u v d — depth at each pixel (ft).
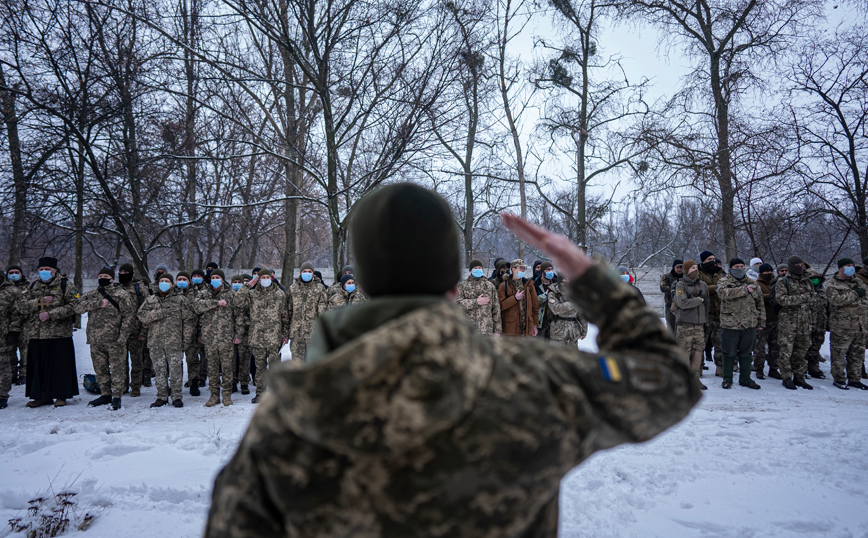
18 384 32.09
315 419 2.01
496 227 80.74
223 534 2.48
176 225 39.96
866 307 28.22
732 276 28.35
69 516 12.42
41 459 16.40
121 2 34.73
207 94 37.01
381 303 2.57
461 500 2.14
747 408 23.35
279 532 2.44
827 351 39.65
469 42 32.45
